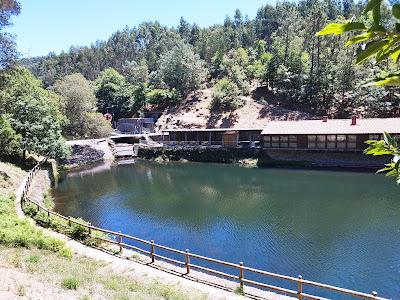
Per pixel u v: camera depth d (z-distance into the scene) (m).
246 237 22.64
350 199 29.66
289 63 73.00
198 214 28.11
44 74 156.62
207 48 111.62
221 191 35.53
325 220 24.81
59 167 52.28
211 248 21.41
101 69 154.75
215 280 14.57
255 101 73.31
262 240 21.94
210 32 131.75
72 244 18.86
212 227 24.91
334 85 64.88
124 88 93.00
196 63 88.88
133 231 25.03
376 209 26.50
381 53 1.83
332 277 17.05
